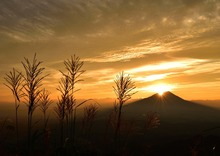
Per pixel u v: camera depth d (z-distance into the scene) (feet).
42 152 24.73
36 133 25.18
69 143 26.37
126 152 25.90
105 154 25.62
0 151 23.61
